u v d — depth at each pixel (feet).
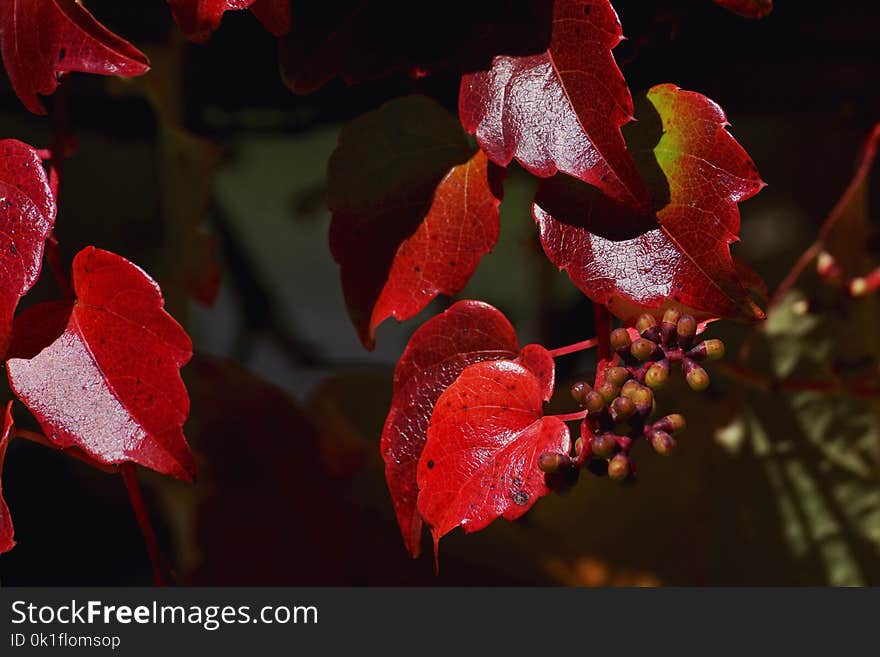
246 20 2.52
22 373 2.06
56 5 2.07
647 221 2.06
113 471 2.12
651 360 2.03
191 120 2.63
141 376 2.06
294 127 2.65
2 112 2.64
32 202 2.05
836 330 2.60
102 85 2.64
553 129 2.04
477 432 2.06
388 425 2.11
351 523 2.62
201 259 2.44
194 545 2.59
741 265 2.15
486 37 2.09
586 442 2.03
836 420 2.61
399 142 2.17
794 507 2.63
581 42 2.05
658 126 2.09
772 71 2.54
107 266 2.08
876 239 2.53
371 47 2.13
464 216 2.15
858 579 2.61
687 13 2.34
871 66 2.55
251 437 2.62
